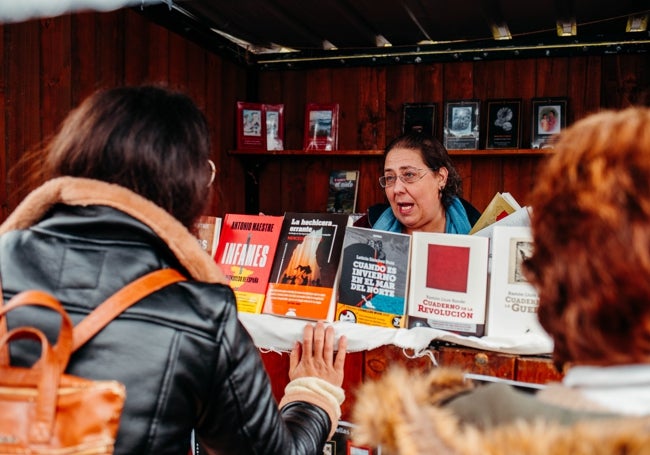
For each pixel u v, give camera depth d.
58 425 0.68
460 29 3.39
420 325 1.38
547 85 3.65
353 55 3.88
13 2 2.27
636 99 3.50
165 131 0.84
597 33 3.47
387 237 1.43
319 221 1.53
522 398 0.55
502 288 1.33
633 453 0.43
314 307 1.44
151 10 3.06
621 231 0.48
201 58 3.60
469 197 3.81
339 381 1.27
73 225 0.81
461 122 3.72
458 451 0.49
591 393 0.51
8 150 2.29
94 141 0.83
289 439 0.93
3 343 0.68
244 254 1.58
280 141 4.08
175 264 0.84
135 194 0.81
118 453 0.73
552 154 0.58
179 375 0.76
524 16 3.11
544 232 0.55
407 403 0.55
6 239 0.83
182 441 0.79
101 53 2.76
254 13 3.17
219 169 3.85
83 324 0.74
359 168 4.01
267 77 4.18
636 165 0.50
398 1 2.92
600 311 0.49
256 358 0.86
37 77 2.41
